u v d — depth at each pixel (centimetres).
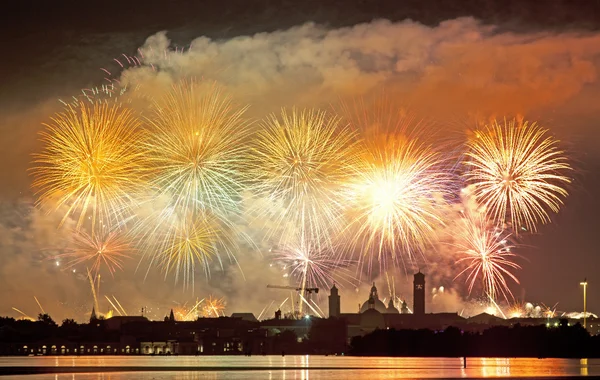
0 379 15938
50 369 19625
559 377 16062
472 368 19775
